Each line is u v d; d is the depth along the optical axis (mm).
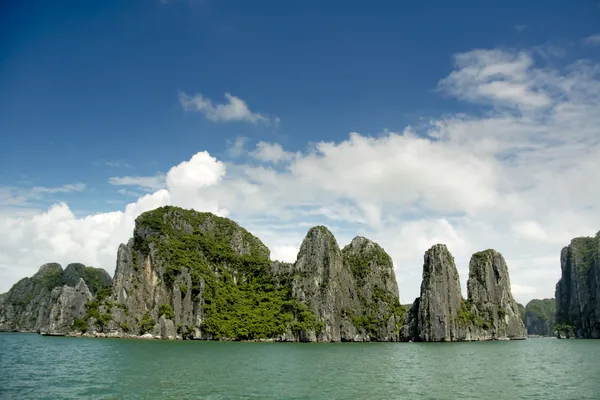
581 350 149875
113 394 54750
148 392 56438
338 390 61188
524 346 175500
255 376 73125
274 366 89375
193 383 63969
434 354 129125
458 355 125562
